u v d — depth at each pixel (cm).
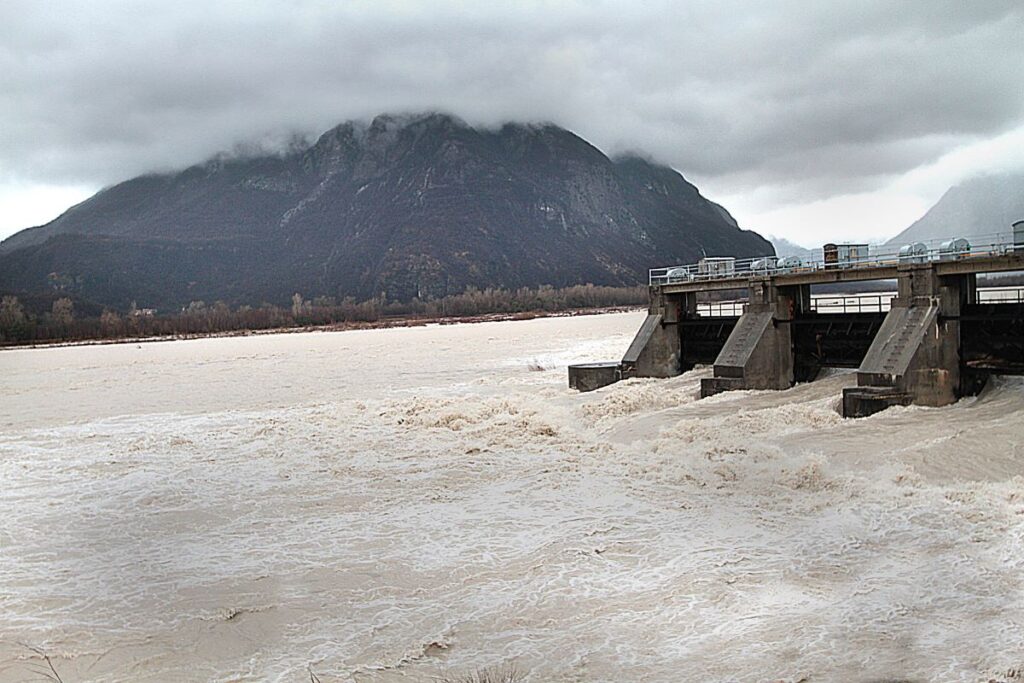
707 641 1762
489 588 2123
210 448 4047
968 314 4150
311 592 2148
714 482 2969
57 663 1808
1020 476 2681
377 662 1752
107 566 2391
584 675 1639
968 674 1545
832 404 4019
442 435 4112
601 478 3128
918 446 3139
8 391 7625
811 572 2103
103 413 5759
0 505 3061
